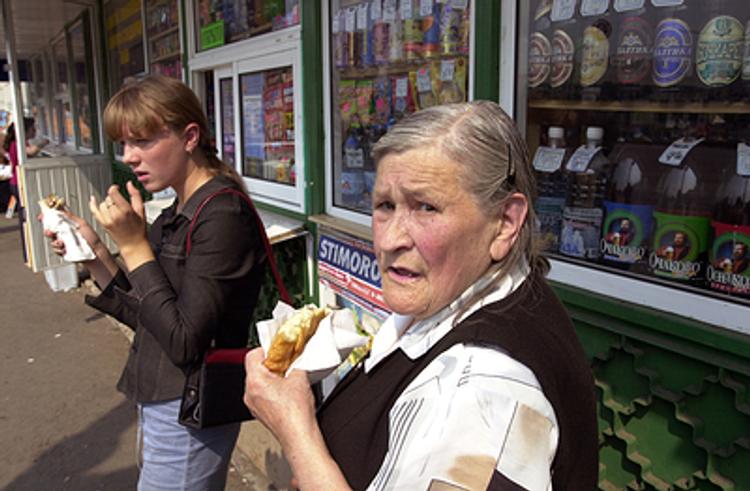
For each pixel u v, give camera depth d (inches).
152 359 71.2
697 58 63.1
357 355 109.2
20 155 224.7
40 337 198.5
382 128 105.7
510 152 36.7
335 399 43.6
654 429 65.7
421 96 96.3
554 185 76.8
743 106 59.8
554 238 76.7
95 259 80.4
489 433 30.3
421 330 39.1
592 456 36.8
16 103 220.8
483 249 37.4
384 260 38.9
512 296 37.4
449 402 32.3
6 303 232.4
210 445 73.1
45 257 233.9
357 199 113.7
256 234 71.4
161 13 188.5
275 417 40.9
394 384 38.3
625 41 68.6
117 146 247.0
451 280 37.4
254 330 151.3
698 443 60.6
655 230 66.9
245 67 141.0
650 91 67.2
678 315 62.2
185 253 68.7
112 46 240.1
